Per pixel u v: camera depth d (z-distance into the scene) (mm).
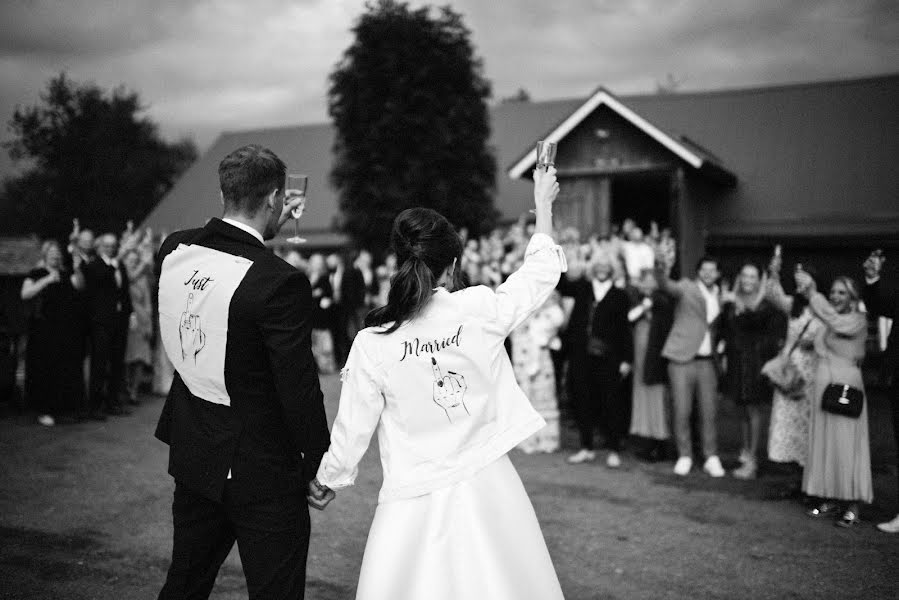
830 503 6027
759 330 7176
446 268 2840
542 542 2680
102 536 5203
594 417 7836
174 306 2752
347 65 22000
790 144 19531
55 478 6676
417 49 21672
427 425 2688
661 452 7984
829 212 17781
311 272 14383
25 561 4680
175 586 2812
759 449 8703
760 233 17750
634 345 8047
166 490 6383
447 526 2584
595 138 17375
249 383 2695
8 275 13445
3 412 9789
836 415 5691
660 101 21969
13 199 44844
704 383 7391
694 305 7328
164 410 2949
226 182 2811
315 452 2697
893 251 16266
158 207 27000
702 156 16344
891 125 19125
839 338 5789
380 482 6910
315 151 26672
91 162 45000
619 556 4996
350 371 2734
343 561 4844
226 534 2867
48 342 8930
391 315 2732
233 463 2674
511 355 8836
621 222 23750
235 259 2707
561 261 2928
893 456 8336
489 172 22141
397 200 21453
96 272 9180
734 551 5109
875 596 4352
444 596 2518
